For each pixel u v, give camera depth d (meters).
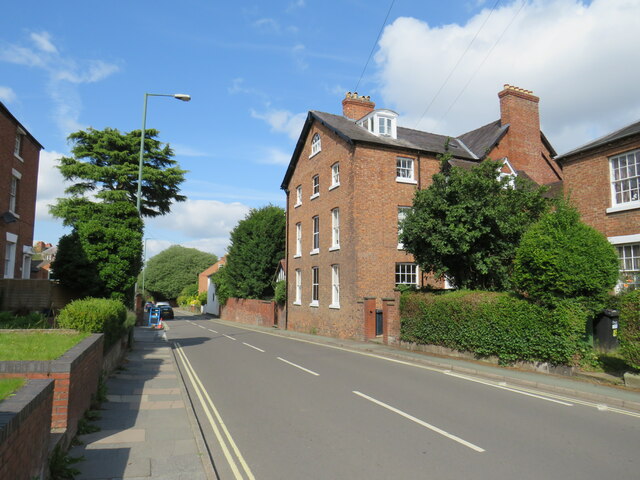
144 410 8.20
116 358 12.83
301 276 28.19
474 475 5.10
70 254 14.69
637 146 14.77
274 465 5.50
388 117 24.61
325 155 25.23
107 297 15.13
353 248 21.61
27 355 5.89
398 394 9.32
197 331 29.59
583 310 10.80
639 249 14.69
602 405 8.38
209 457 5.70
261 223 40.69
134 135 33.78
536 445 6.12
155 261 86.56
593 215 16.12
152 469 5.30
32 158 20.66
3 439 2.97
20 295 14.14
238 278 41.66
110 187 32.75
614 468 5.29
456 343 14.03
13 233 18.47
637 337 9.34
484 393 9.41
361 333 20.33
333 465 5.46
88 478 5.00
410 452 5.87
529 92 27.42
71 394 5.70
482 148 25.75
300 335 24.62
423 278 22.44
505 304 12.34
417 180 23.25
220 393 9.66
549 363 11.20
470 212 14.29
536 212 15.25
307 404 8.53
